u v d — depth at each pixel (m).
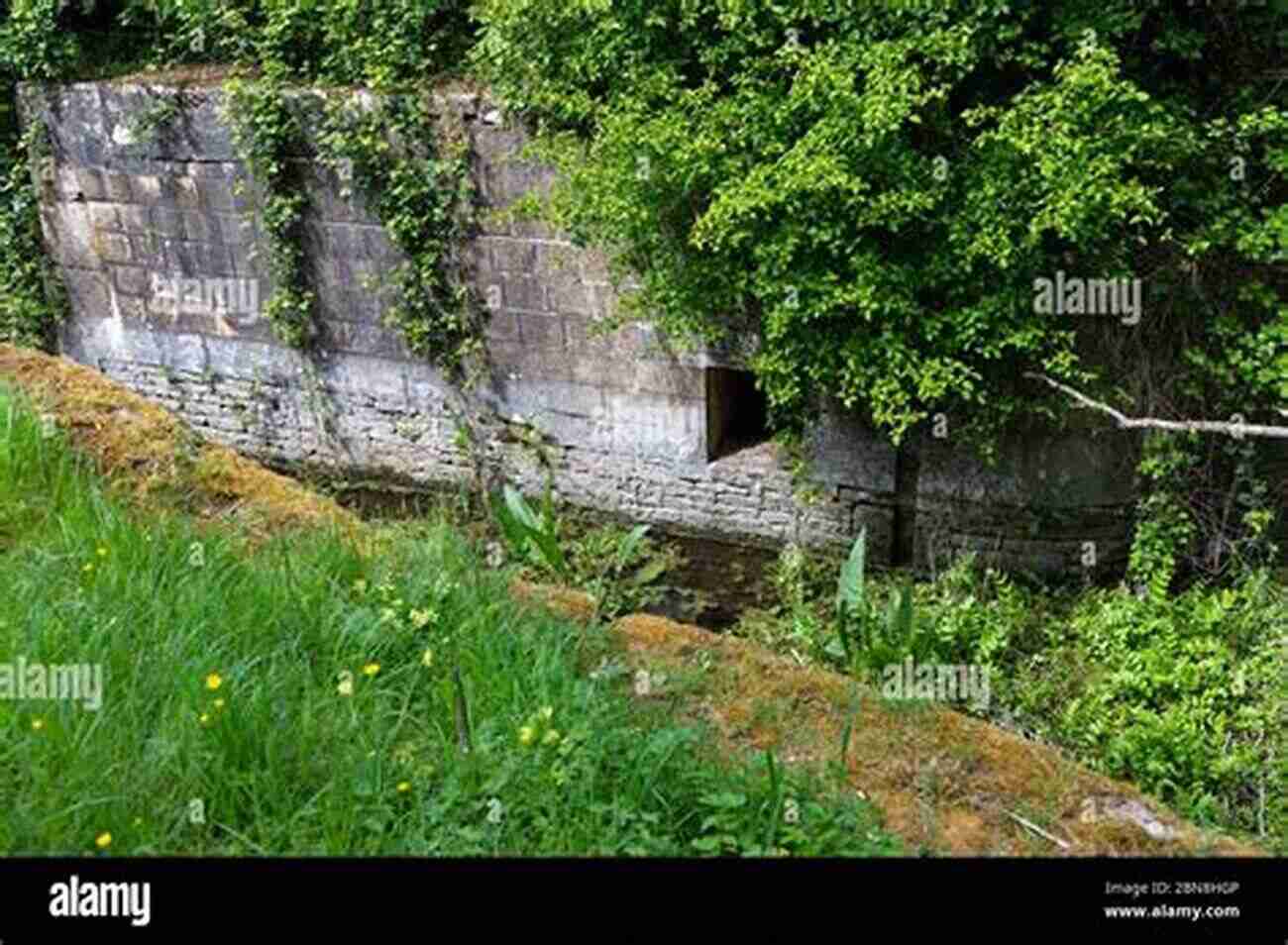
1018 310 6.90
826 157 6.75
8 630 4.34
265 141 8.97
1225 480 7.20
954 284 7.02
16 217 10.14
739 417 8.52
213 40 9.57
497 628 4.80
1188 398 7.15
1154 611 6.91
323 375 9.44
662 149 7.16
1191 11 6.85
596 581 7.25
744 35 7.20
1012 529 7.54
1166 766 6.03
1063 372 6.83
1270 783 5.91
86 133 9.72
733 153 7.21
